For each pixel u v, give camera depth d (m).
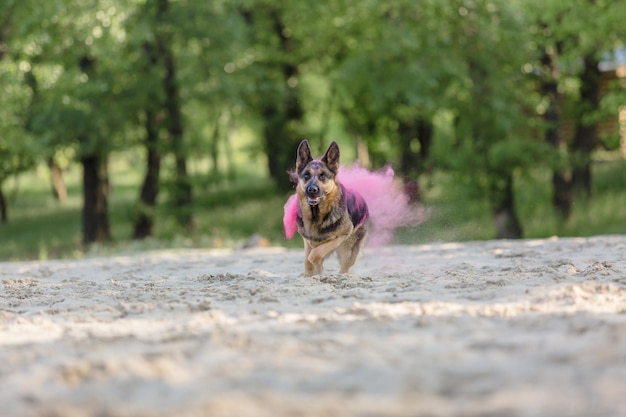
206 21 28.53
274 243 26.05
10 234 37.16
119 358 4.27
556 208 29.33
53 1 23.62
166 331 5.38
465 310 5.68
